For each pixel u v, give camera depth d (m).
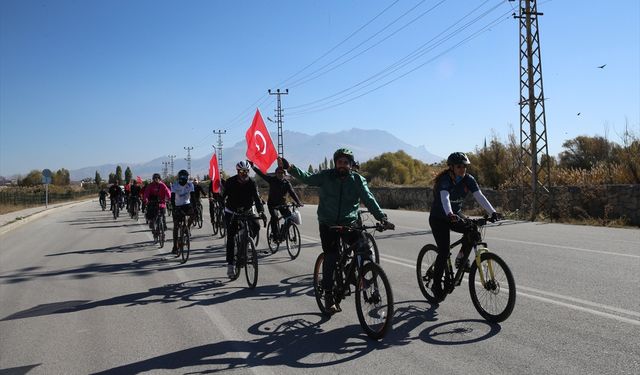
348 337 4.96
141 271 9.27
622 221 14.70
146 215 13.66
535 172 18.02
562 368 3.94
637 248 9.76
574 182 19.84
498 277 5.25
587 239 11.30
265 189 45.84
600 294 6.15
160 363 4.46
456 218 5.32
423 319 5.40
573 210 16.81
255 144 10.54
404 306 5.95
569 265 8.10
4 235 18.98
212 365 4.36
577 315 5.31
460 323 5.20
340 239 5.47
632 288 6.42
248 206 8.02
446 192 5.47
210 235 15.24
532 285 6.73
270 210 10.80
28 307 6.75
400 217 19.62
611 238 11.41
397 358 4.32
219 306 6.41
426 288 6.14
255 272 7.32
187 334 5.27
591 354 4.20
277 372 4.14
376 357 4.37
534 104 18.66
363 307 5.03
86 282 8.39
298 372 4.12
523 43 19.52
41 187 91.19
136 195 23.89
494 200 20.67
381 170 54.53
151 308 6.44
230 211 7.97
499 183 25.36
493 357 4.23
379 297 4.88
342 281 5.44
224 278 8.30
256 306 6.34
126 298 7.07
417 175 54.81
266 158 10.64
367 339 4.86
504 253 9.44
